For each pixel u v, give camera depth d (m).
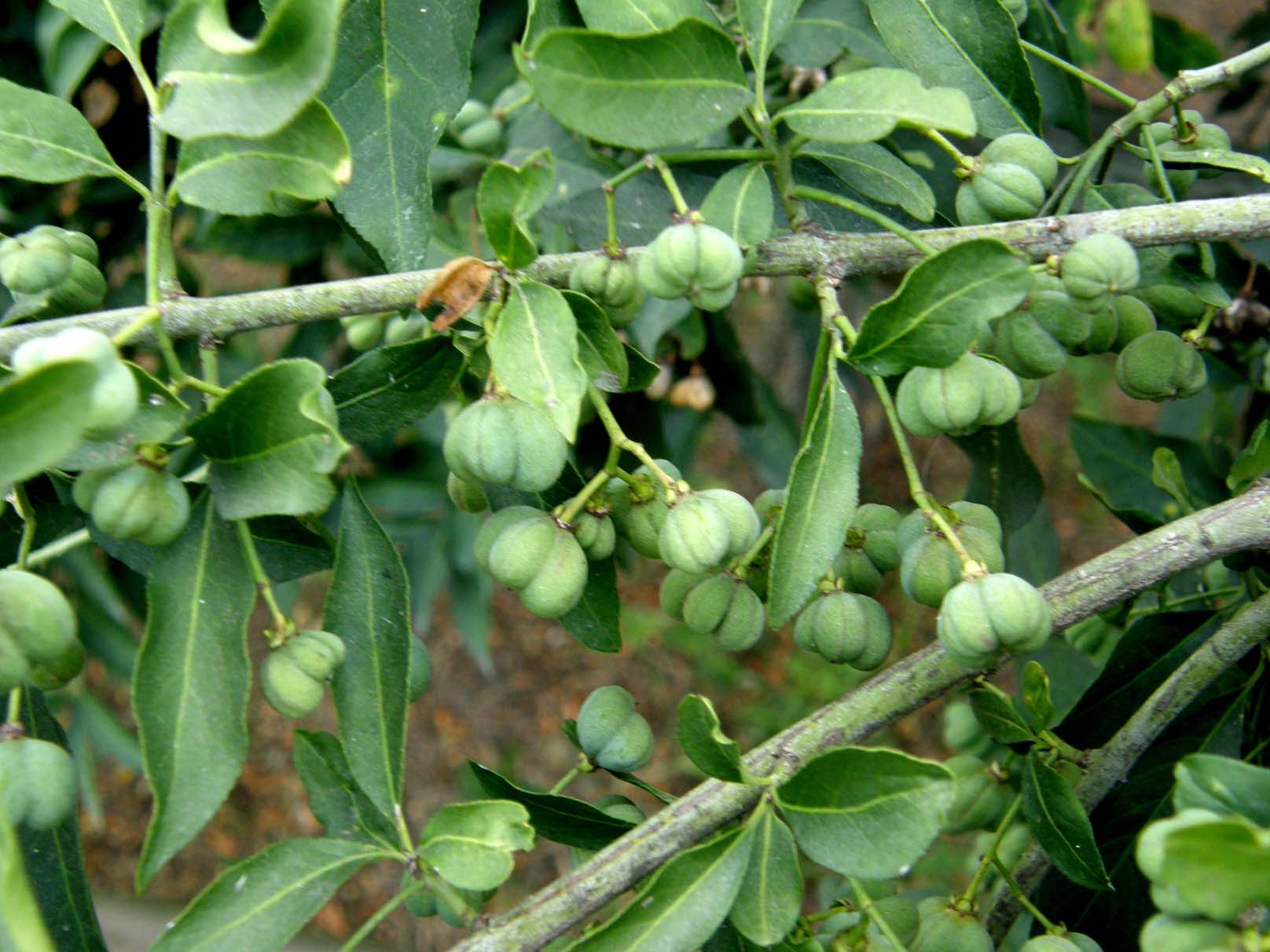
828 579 0.26
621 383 0.26
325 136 0.24
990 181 0.26
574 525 0.26
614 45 0.24
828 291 0.25
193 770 0.23
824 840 0.23
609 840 0.26
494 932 0.24
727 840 0.24
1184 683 0.26
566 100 0.24
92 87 0.40
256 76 0.23
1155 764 0.27
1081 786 0.26
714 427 0.81
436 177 0.37
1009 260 0.23
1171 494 0.30
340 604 0.25
